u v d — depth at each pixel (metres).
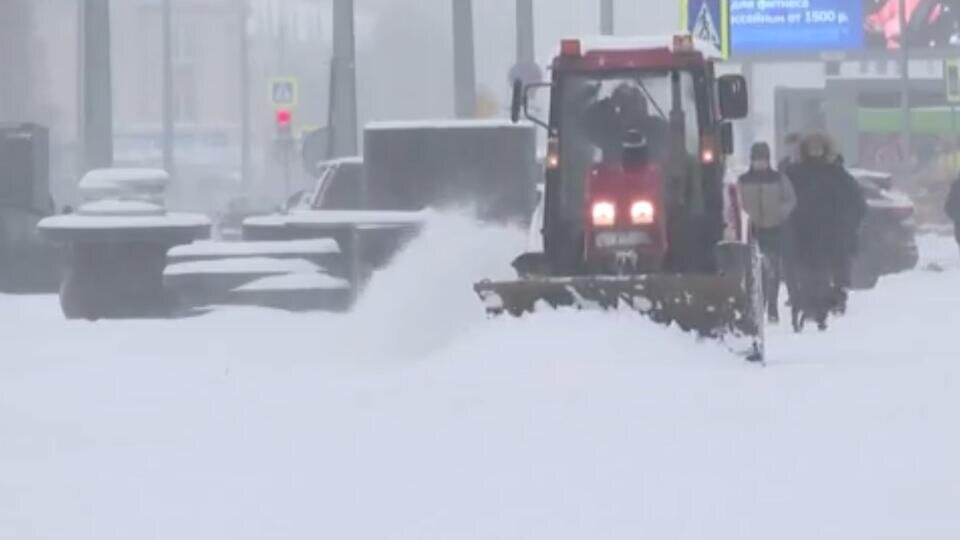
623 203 61.00
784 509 30.78
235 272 86.81
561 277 59.62
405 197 95.56
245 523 31.03
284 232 88.88
